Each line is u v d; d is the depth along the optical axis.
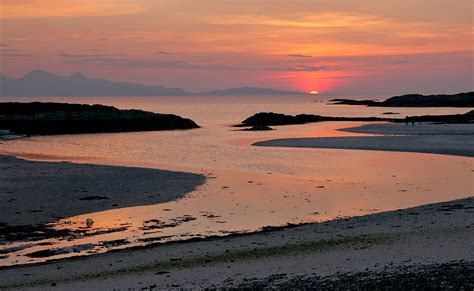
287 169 42.56
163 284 16.00
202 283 15.86
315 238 21.36
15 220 25.97
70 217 26.62
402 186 34.53
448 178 37.44
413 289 13.79
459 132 73.12
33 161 47.75
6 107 97.44
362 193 32.31
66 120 91.31
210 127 101.00
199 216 26.84
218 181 36.69
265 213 27.41
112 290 15.68
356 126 91.19
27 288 16.33
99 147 63.94
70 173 39.62
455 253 17.59
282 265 17.52
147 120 96.69
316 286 14.58
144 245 21.84
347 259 17.72
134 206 28.97
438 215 24.62
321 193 32.41
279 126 98.19
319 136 72.50
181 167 44.66
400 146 57.28
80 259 19.86
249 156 51.91
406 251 18.27
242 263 18.12
